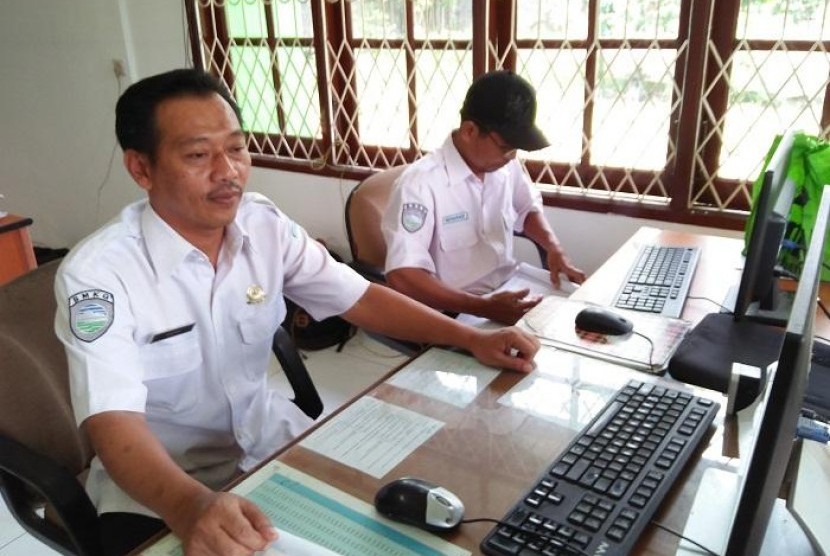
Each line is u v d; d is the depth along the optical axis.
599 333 1.20
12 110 3.72
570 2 2.11
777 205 1.20
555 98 2.24
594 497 0.76
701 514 0.74
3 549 1.69
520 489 0.80
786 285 1.41
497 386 1.03
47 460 0.97
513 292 1.49
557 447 0.87
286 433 1.25
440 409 0.97
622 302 1.37
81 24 3.22
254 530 0.69
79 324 0.92
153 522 1.04
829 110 1.86
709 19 1.90
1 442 0.98
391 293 1.26
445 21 2.35
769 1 1.86
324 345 2.70
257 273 1.16
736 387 0.92
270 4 2.73
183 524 0.73
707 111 2.02
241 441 1.20
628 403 0.94
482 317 1.50
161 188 0.99
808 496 0.70
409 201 1.66
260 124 3.00
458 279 1.78
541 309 1.33
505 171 1.86
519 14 2.22
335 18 2.62
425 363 1.12
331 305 1.27
